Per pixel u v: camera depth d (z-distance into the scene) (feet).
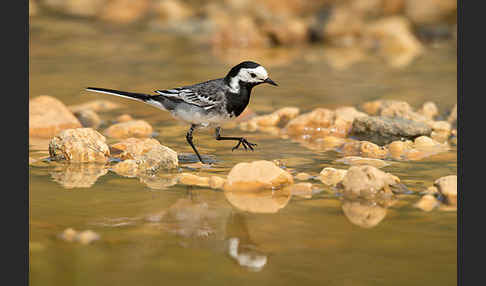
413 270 26.96
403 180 39.55
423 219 32.89
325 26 97.30
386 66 80.38
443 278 26.21
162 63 78.33
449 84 70.08
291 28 94.63
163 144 48.93
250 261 27.81
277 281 25.96
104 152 44.47
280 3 110.83
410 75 74.95
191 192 37.35
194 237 30.42
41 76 70.49
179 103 45.24
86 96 63.05
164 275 26.35
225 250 28.96
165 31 100.01
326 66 80.43
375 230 31.37
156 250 28.89
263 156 45.80
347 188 37.04
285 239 30.27
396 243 29.78
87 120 55.11
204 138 51.29
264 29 94.12
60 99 61.62
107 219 32.60
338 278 26.18
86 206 34.50
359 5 113.19
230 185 37.76
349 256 28.32
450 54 87.92
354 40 96.53
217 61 80.48
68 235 30.22
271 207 34.76
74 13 111.34
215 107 44.42
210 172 41.57
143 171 41.60
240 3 111.86
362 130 52.65
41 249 28.73
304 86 69.36
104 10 109.81
